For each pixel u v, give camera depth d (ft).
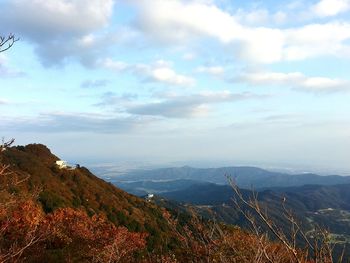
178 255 27.22
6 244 25.39
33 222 42.19
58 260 41.27
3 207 17.92
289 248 12.03
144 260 34.47
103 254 32.17
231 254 14.88
